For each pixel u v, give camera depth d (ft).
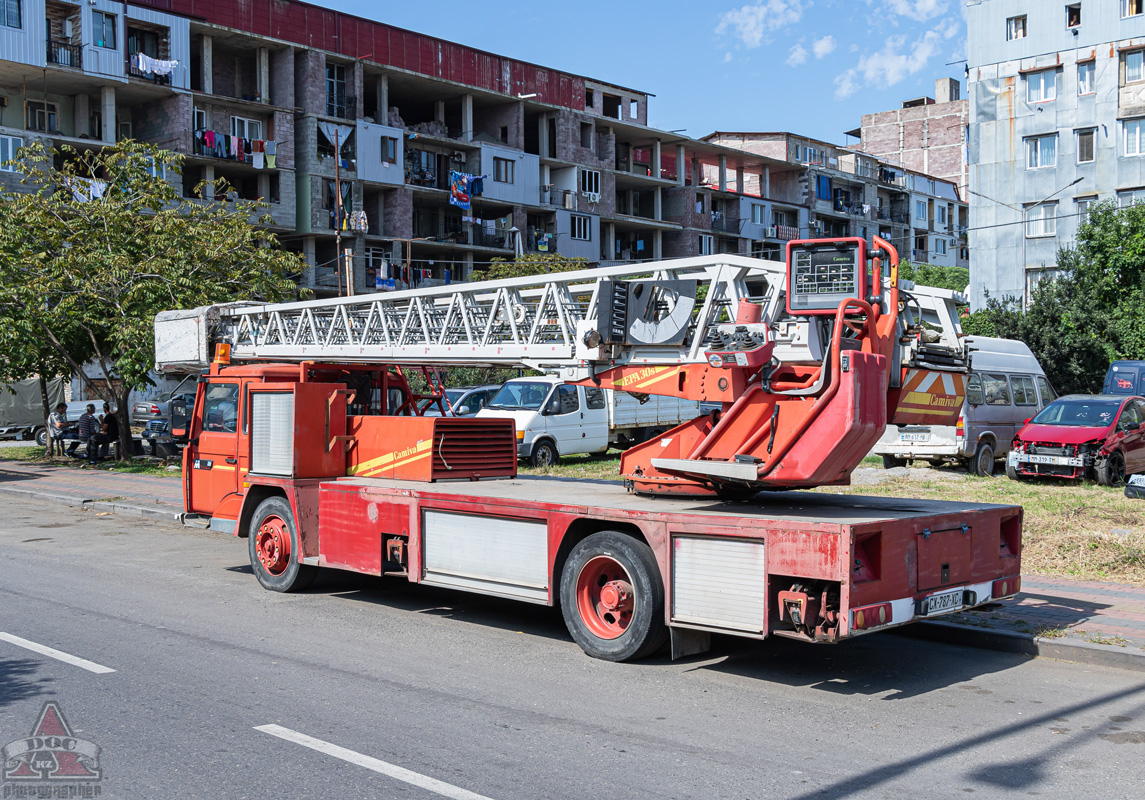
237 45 143.13
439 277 170.40
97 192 105.50
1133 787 14.79
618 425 72.18
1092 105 123.85
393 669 21.65
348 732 17.08
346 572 33.73
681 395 24.29
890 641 25.16
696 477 24.23
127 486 62.54
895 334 23.06
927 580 21.02
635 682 20.81
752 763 15.74
